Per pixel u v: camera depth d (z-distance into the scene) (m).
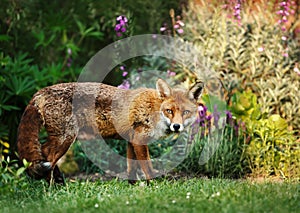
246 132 11.51
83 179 11.30
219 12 13.11
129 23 13.16
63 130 9.81
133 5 15.14
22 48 14.84
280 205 7.50
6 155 12.15
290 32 13.59
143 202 7.74
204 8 14.24
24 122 9.80
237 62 12.84
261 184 8.97
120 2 15.28
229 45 13.17
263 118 11.80
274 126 11.36
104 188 9.71
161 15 14.84
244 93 11.95
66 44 15.93
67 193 9.06
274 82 12.52
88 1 16.05
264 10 13.81
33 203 8.33
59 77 14.55
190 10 14.48
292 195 8.16
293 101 12.36
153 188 9.39
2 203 8.41
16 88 12.48
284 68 12.91
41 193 9.21
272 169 11.12
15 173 9.28
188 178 10.80
